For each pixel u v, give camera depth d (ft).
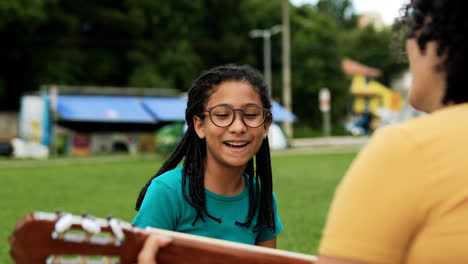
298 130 137.90
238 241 6.54
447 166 3.35
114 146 76.95
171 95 85.66
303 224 22.71
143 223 6.17
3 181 40.11
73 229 3.57
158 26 111.86
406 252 3.47
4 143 74.33
